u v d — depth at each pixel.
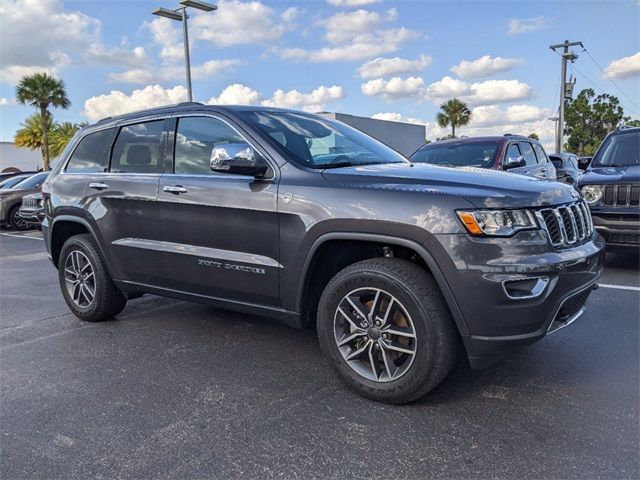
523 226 2.93
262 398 3.38
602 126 34.47
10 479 2.59
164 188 4.14
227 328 4.78
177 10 17.86
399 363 3.22
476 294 2.88
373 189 3.20
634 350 3.96
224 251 3.84
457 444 2.78
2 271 8.30
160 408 3.28
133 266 4.51
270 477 2.55
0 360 4.18
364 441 2.83
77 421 3.14
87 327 4.97
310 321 3.73
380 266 3.17
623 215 6.10
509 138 8.79
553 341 4.18
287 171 3.56
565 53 29.03
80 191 4.88
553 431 2.87
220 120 3.98
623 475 2.47
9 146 50.47
